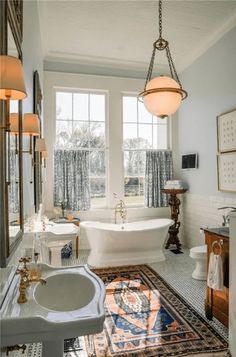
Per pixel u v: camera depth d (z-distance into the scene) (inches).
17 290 45.3
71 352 79.0
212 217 163.5
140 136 202.8
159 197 198.5
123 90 196.2
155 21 143.0
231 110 143.7
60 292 55.1
